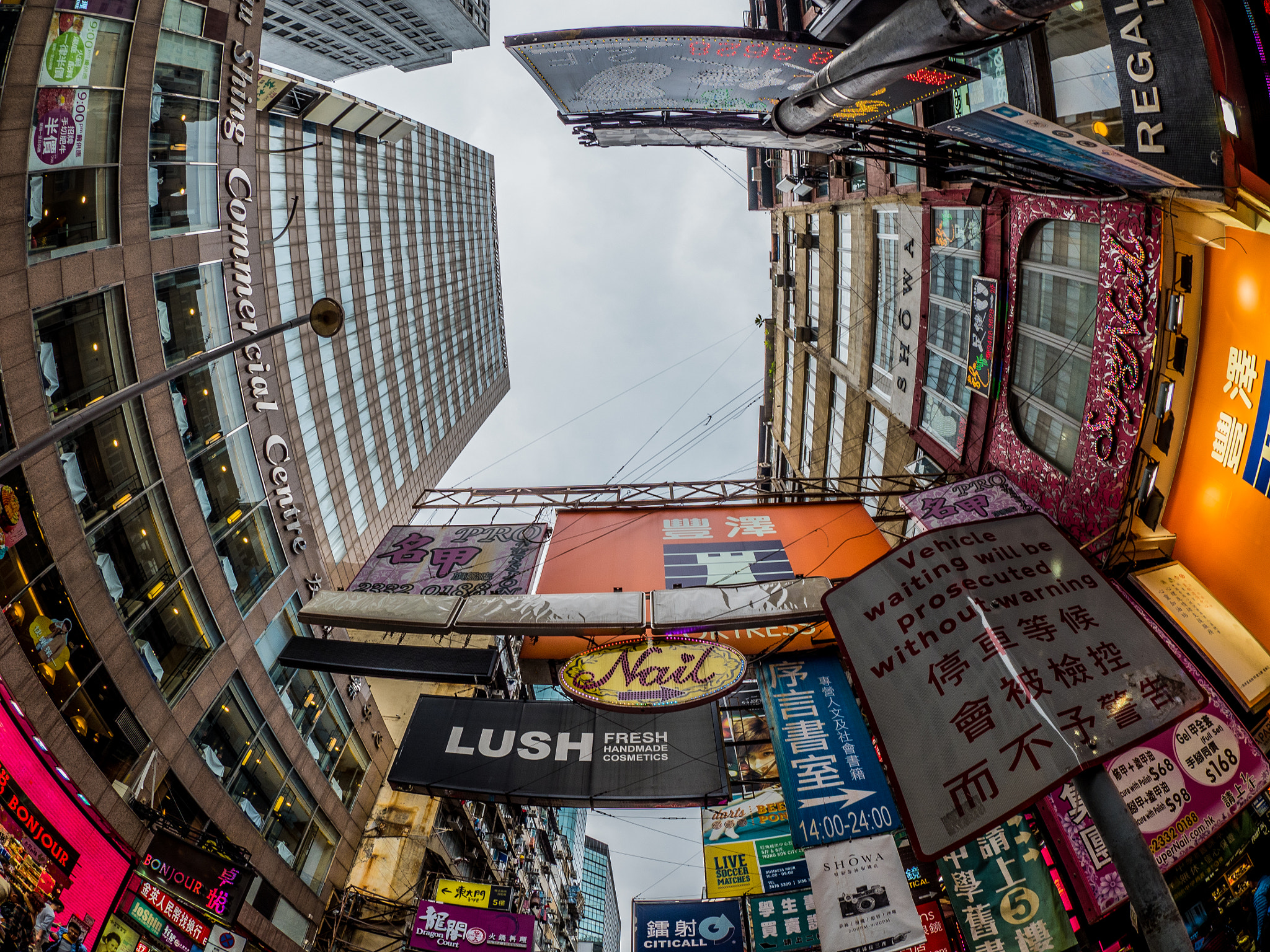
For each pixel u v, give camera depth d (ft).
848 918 45.01
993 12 21.16
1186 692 20.11
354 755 90.27
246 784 66.18
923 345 78.48
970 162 52.39
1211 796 43.16
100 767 48.75
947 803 20.58
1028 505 58.65
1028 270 61.62
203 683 60.29
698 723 53.31
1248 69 30.76
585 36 36.94
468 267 252.83
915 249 79.15
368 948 77.25
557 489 79.46
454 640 86.99
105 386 52.80
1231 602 46.39
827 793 50.14
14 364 45.32
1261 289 40.16
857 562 65.82
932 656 23.65
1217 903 44.27
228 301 66.13
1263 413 41.22
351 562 148.77
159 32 57.31
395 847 87.15
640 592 55.06
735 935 55.16
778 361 141.38
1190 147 32.40
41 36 47.96
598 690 46.65
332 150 150.71
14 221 45.39
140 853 50.03
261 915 63.93
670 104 44.50
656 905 57.47
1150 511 50.31
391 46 327.26
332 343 148.15
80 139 50.62
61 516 47.70
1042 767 19.56
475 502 78.28
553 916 152.46
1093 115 35.32
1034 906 46.93
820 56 37.24
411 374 193.16
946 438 74.79
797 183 105.91
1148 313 47.11
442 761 50.83
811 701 56.80
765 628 56.18
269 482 71.46
